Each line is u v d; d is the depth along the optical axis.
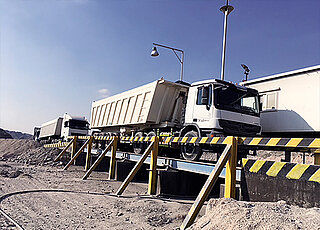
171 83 11.55
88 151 15.13
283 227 3.32
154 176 8.75
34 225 5.08
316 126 9.24
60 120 31.75
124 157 11.87
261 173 5.03
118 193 8.30
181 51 17.09
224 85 8.83
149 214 5.96
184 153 9.33
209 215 4.39
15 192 7.80
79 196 7.87
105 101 17.02
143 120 12.15
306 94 9.66
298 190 4.42
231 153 5.44
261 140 5.16
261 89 11.32
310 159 11.95
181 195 8.62
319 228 3.18
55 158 19.44
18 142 40.16
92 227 5.14
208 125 8.58
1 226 4.90
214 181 5.14
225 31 13.73
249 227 3.48
